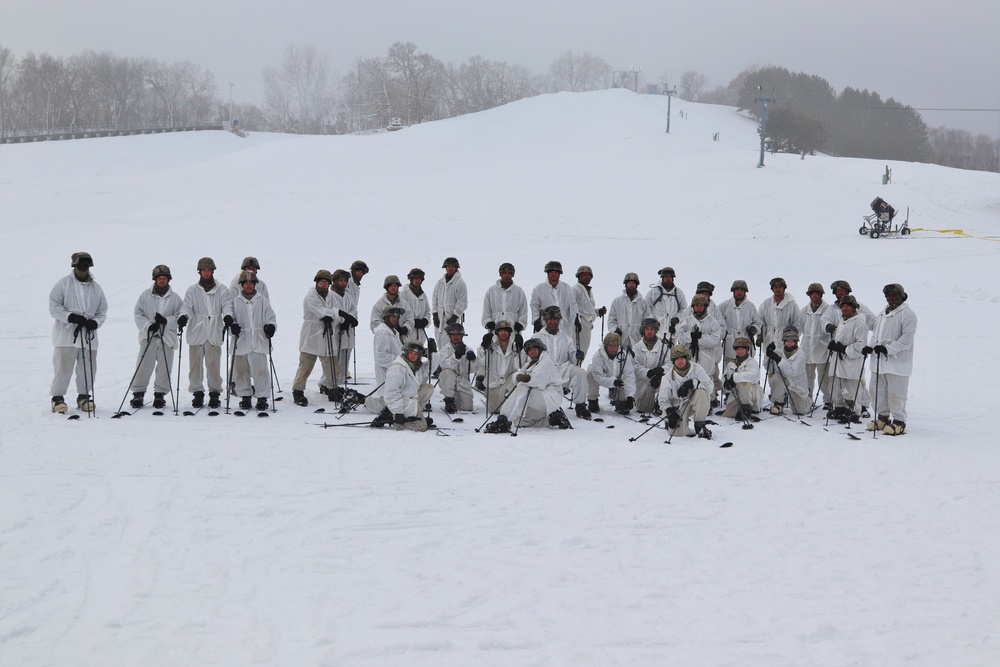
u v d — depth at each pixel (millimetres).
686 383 11195
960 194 62219
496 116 100688
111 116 145625
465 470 9266
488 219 46406
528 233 43781
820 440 11367
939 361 18188
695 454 10328
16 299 23094
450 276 14164
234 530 7199
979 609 6066
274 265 29422
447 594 6078
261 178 60438
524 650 5328
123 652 5148
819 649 5426
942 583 6520
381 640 5387
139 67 160000
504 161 72125
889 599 6203
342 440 10555
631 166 66625
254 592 6035
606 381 12797
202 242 33375
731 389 12695
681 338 13438
